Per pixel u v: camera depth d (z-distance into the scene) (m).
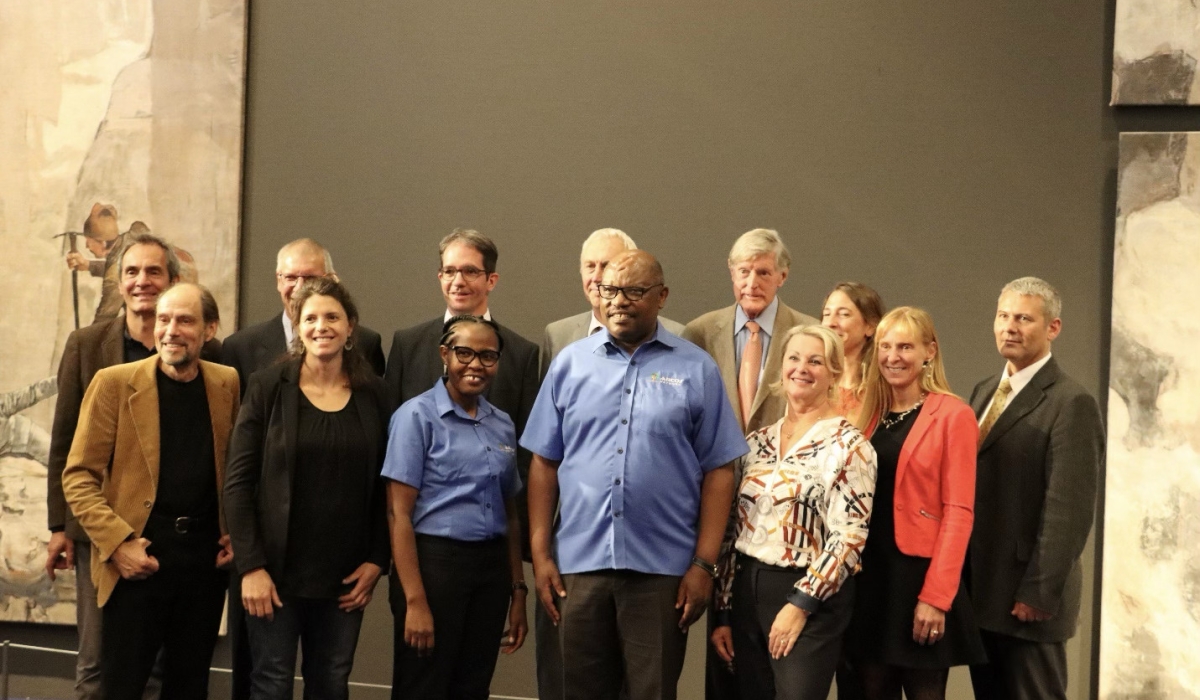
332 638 3.17
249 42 4.67
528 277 4.55
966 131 4.37
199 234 4.63
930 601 3.04
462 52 4.59
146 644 3.21
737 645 3.11
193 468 3.27
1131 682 4.14
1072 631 3.32
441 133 4.59
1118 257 4.22
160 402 3.27
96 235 4.67
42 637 4.73
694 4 4.49
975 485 3.21
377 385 3.34
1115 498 4.19
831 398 3.16
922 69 4.39
